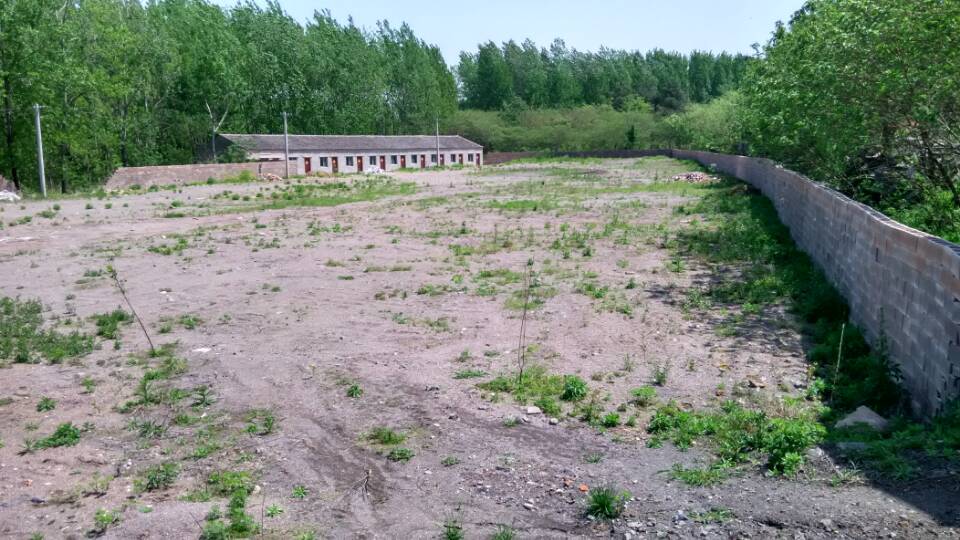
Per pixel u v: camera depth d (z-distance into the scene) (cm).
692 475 457
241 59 5519
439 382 666
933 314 548
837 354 716
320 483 483
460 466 498
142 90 4641
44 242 1570
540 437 542
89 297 1046
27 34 3250
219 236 1648
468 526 418
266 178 3722
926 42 984
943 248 531
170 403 631
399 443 540
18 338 820
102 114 3984
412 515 435
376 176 4103
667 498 433
